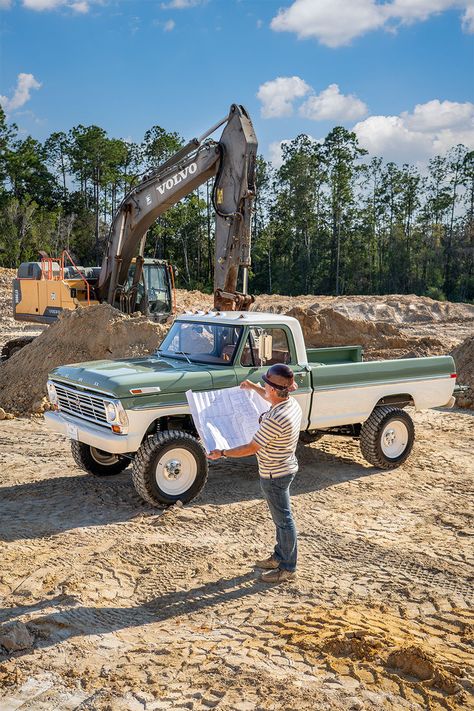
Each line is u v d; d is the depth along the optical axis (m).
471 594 5.32
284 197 93.06
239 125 13.15
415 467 9.16
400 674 4.02
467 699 3.72
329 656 4.20
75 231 89.56
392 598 5.24
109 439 7.00
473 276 86.81
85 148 90.50
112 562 5.81
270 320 8.06
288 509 5.51
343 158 91.75
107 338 13.86
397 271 89.25
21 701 3.77
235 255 13.16
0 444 10.29
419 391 9.23
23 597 5.13
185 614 4.96
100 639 4.53
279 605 5.09
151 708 3.68
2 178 91.88
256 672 4.01
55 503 7.51
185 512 7.12
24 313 19.55
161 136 90.50
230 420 6.10
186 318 8.65
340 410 8.52
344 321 21.11
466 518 7.16
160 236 84.50
